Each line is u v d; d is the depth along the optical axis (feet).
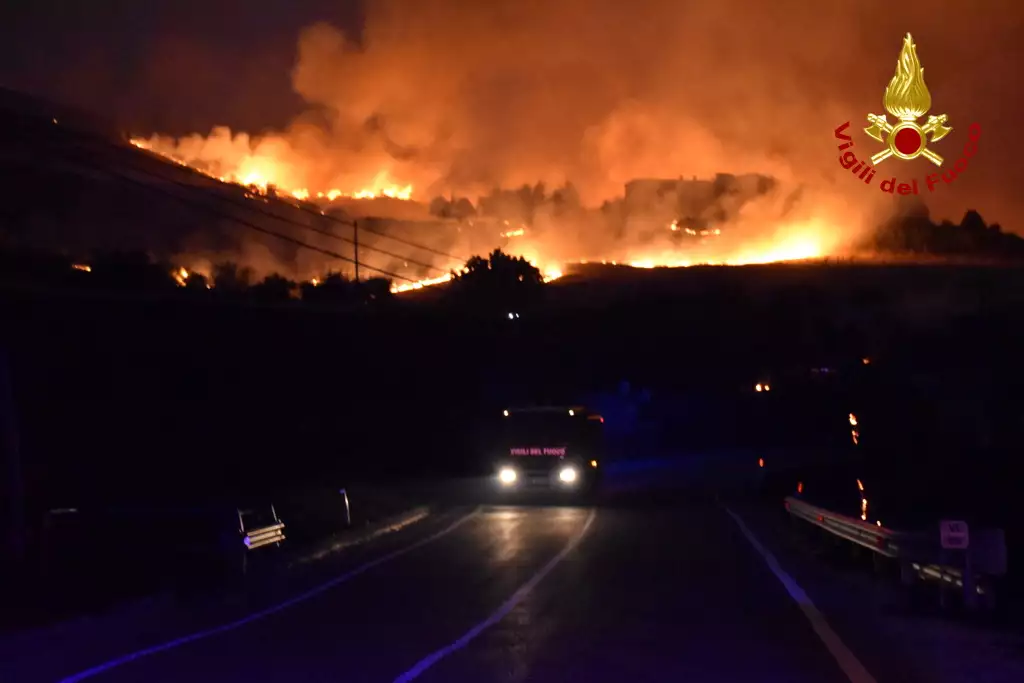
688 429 192.34
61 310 107.86
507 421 106.01
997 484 87.35
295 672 29.32
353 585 48.47
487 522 81.00
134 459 99.14
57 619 39.29
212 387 115.65
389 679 28.27
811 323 248.93
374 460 132.57
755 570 52.21
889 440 123.95
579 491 103.81
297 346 129.80
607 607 40.81
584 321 233.14
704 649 32.14
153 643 34.47
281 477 107.24
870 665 29.68
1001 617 37.96
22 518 54.34
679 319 252.01
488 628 36.32
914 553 42.52
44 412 98.63
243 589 47.52
